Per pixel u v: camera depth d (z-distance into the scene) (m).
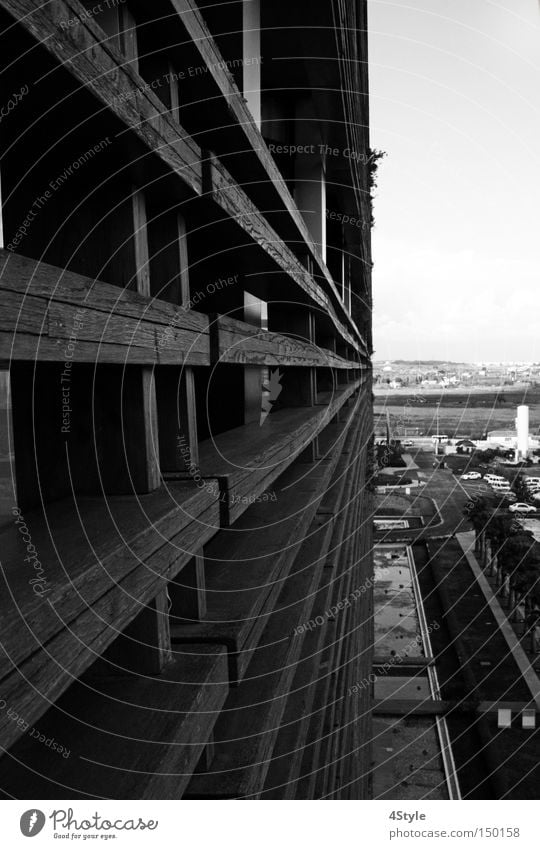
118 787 1.30
